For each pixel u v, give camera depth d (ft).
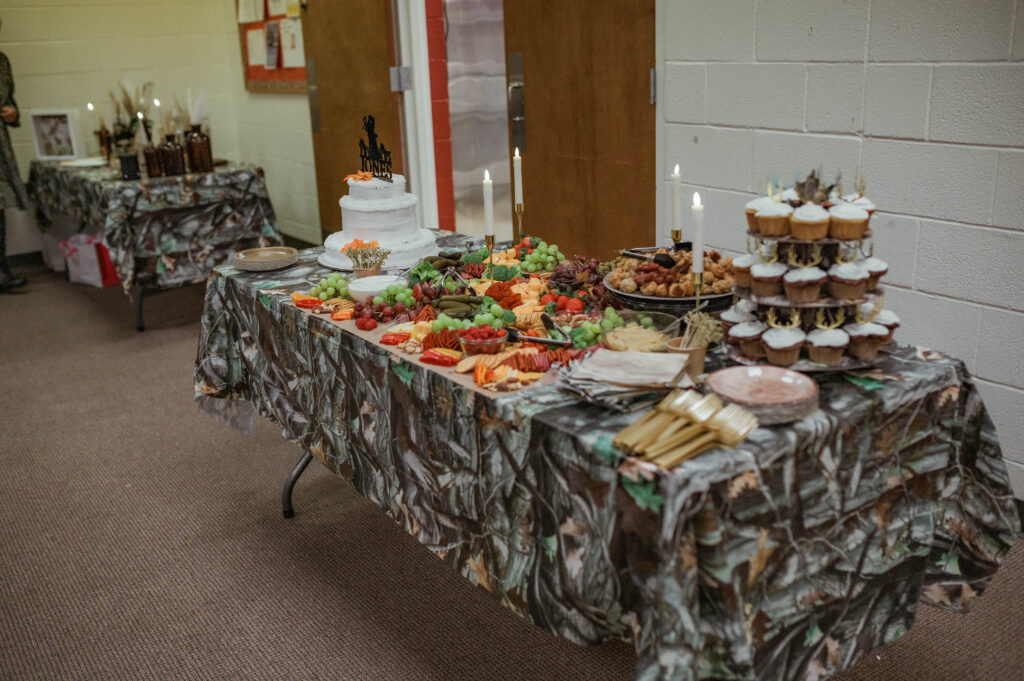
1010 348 7.94
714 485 4.30
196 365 9.14
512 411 5.14
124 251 14.94
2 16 18.89
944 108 7.96
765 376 5.08
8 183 17.67
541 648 7.04
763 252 5.31
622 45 11.14
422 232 9.25
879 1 8.25
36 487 10.15
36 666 7.07
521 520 5.31
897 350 5.74
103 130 18.33
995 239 7.84
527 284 7.57
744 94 9.75
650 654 4.42
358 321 6.83
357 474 7.19
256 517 9.33
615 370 5.16
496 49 15.96
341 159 17.34
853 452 4.98
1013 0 7.28
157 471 10.45
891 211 8.63
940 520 5.92
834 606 5.17
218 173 15.66
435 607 7.66
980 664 6.49
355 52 16.02
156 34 20.74
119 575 8.34
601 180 12.05
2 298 18.07
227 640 7.30
